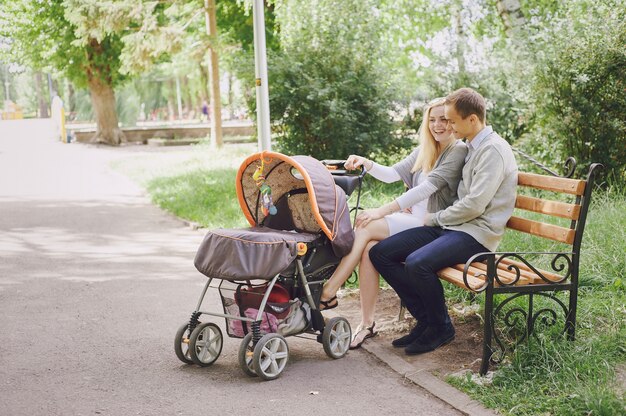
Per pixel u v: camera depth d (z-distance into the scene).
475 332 4.94
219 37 18.42
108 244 8.70
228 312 4.67
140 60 18.05
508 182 4.70
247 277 4.30
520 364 4.14
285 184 4.92
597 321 4.77
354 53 11.72
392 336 5.12
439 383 4.22
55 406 4.02
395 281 4.92
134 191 13.52
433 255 4.55
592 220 6.84
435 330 4.72
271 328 4.47
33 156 21.69
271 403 4.03
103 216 10.75
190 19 18.33
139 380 4.41
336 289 4.90
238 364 4.68
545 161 9.09
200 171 14.35
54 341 5.16
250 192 5.03
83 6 16.88
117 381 4.39
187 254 8.08
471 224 4.70
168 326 5.51
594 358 4.14
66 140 28.27
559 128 8.56
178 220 10.32
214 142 19.61
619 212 6.89
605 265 5.66
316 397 4.11
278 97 11.35
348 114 11.02
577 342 4.41
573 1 8.98
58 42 25.70
